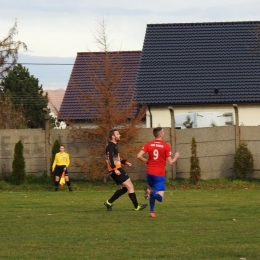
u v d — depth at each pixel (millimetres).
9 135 54562
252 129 53250
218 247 21375
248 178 52812
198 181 51969
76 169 54250
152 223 27406
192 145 52125
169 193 45312
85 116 97625
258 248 21141
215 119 79562
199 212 31516
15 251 20953
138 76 85375
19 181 52875
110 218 29250
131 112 55156
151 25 92438
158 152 29797
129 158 53094
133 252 20562
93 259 19422
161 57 87812
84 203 37469
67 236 24047
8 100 103938
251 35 90750
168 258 19469
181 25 92500
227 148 53531
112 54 65438
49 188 51969
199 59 87438
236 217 29391
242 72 85375
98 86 54094
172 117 53344
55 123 102688
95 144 53844
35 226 26859
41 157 54594
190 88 83500
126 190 32438
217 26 92438
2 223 27891
